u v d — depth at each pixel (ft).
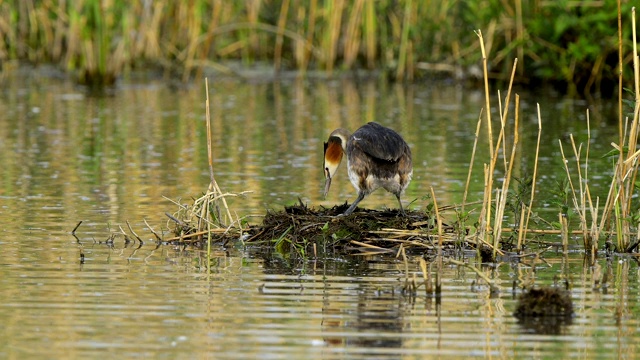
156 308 32.55
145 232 44.11
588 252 41.16
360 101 89.76
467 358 28.30
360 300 33.65
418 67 101.91
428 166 60.34
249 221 45.68
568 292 34.14
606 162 61.16
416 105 87.45
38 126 74.95
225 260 39.34
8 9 106.01
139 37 104.47
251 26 103.50
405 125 76.38
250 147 67.15
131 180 55.93
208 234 40.57
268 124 76.89
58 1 103.40
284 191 53.06
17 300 33.17
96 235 43.24
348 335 30.07
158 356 28.14
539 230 42.01
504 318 31.86
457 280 36.50
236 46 106.63
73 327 30.50
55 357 27.96
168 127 75.25
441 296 34.27
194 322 31.14
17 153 64.18
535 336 30.14
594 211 41.75
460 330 30.60
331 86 99.86
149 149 66.18
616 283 36.17
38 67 105.70
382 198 51.29
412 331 30.53
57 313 31.83
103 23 98.58
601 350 28.94
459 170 59.06
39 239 42.24
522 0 96.68
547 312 32.07
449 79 103.04
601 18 90.43
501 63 100.37
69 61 102.37
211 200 42.96
